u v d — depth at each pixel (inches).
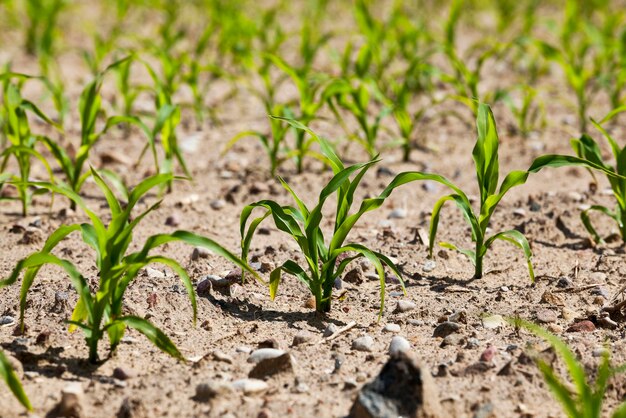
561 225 224.4
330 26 496.4
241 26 394.9
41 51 367.6
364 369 148.3
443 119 333.1
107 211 238.5
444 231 220.8
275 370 144.9
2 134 290.2
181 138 308.8
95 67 351.3
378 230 224.5
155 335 142.0
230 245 213.2
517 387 140.6
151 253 206.1
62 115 287.9
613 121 327.9
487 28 504.1
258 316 171.2
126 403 131.3
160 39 449.4
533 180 266.2
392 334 163.6
